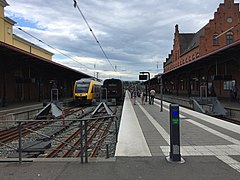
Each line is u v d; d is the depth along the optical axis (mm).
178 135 6129
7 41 36250
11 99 34719
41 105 26203
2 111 19453
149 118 15617
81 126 6223
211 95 33188
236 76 34781
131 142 8500
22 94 39250
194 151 7094
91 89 36250
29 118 20219
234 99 28500
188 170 5461
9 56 23750
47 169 5609
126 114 18078
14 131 14367
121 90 39250
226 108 19328
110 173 5320
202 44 49094
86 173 5332
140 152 7082
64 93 59688
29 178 5086
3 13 34656
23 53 21875
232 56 21953
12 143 10953
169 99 37625
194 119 14547
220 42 48531
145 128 11641
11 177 5152
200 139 8828
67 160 6270
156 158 6434
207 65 28828
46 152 8992
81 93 35406
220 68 36250
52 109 21047
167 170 5477
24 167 5762
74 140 11781
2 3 34219
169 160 6164
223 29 48719
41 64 30219
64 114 22844
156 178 5016
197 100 22656
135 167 5703
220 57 24047
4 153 8836
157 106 26312
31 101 34219
